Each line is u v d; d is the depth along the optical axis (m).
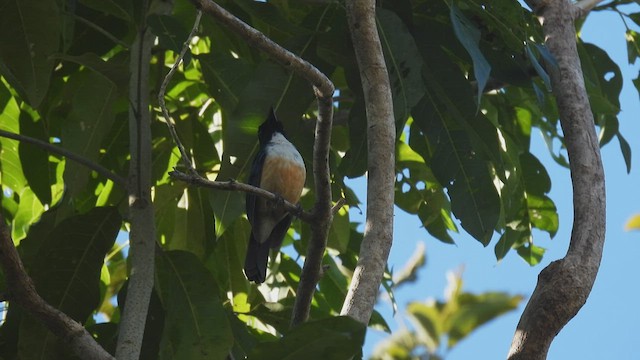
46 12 10.08
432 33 10.84
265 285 13.33
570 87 9.08
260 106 9.98
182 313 10.18
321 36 10.28
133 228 9.65
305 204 12.20
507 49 11.13
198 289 10.27
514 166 12.17
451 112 10.69
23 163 11.95
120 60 11.70
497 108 13.00
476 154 10.95
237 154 9.92
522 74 10.96
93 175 12.30
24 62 10.06
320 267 8.14
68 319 7.57
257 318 12.16
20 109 12.09
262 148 11.33
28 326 9.58
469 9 11.20
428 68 10.70
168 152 12.27
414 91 9.98
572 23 9.72
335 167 10.84
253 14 10.41
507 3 10.34
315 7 11.54
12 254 7.30
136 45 10.62
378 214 7.84
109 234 10.10
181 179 7.34
